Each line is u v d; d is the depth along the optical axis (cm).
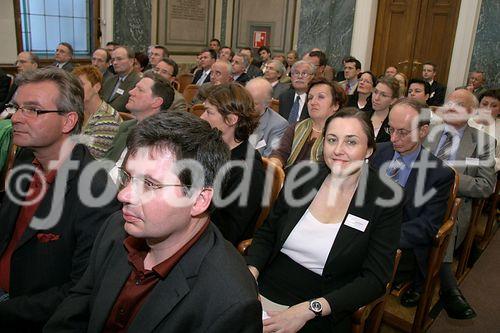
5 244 136
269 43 861
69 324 102
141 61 600
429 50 649
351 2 666
